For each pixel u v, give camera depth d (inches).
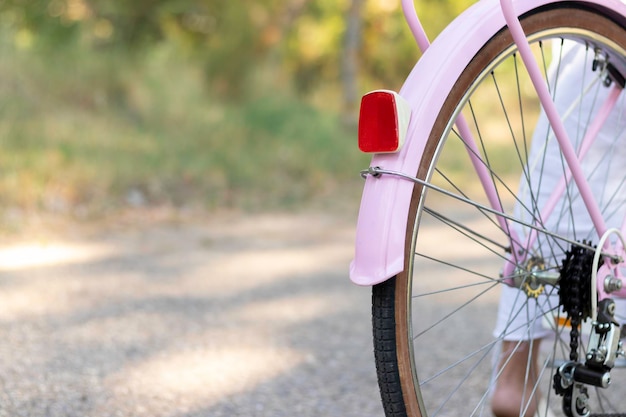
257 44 567.8
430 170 78.6
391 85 728.3
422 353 158.1
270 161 432.8
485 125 636.7
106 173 348.5
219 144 436.5
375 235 76.6
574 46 106.7
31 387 135.0
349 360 154.9
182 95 473.1
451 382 140.8
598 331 86.4
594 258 86.4
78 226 294.8
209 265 243.4
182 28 587.2
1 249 255.8
